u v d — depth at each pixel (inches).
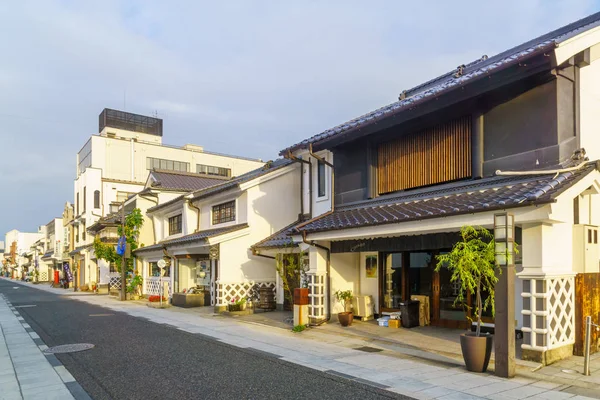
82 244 1599.4
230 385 253.4
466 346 275.6
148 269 1019.3
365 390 239.0
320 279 473.7
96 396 239.6
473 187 365.4
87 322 555.2
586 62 322.3
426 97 368.8
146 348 370.6
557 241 290.8
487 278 294.4
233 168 1953.7
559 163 312.5
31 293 1302.9
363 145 488.1
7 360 331.0
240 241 645.9
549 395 226.1
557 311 289.4
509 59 324.5
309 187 604.1
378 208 435.8
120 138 1673.2
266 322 522.3
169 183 1013.8
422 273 452.8
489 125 363.9
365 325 454.0
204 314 626.8
